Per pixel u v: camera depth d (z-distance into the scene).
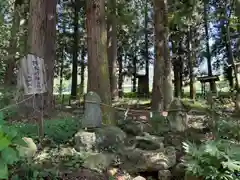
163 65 9.86
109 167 3.51
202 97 14.80
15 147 1.43
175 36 16.06
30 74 4.41
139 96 20.02
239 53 15.17
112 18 12.04
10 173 2.56
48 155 3.51
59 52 20.05
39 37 7.98
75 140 4.01
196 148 2.92
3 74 10.01
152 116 6.11
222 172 2.49
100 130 4.19
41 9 8.06
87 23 5.81
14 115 6.11
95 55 5.64
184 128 5.30
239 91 10.12
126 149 3.92
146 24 20.48
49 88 8.09
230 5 11.43
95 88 5.54
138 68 23.56
